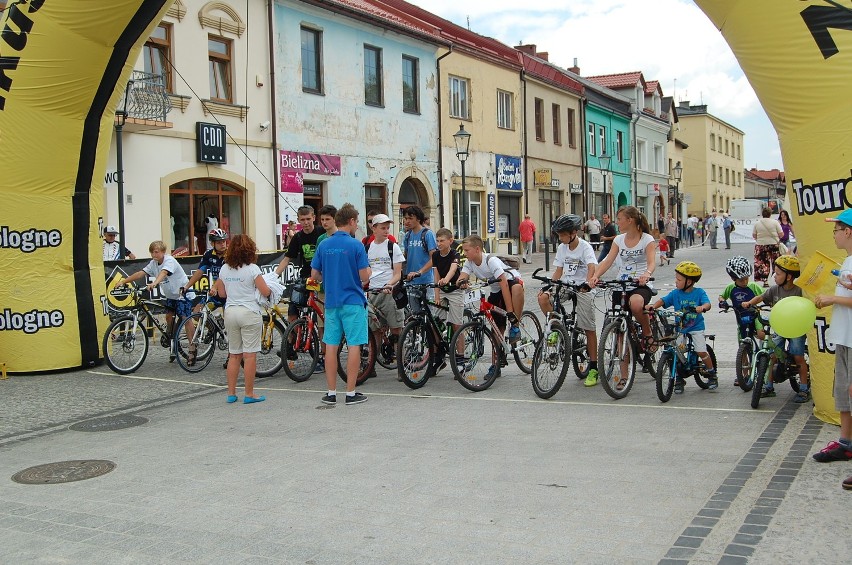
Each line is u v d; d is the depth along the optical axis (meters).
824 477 5.16
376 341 9.65
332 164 22.84
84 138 10.56
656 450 5.99
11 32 9.88
